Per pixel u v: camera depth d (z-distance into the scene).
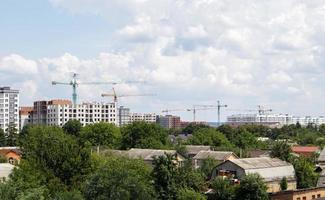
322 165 134.88
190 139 194.75
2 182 56.72
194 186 86.00
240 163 106.75
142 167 82.25
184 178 84.00
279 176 107.75
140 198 63.59
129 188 62.88
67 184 71.31
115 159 85.19
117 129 196.88
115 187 62.19
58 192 65.50
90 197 62.81
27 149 75.56
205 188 95.44
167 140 185.62
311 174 113.00
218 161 123.44
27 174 66.12
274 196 90.38
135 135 176.50
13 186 54.50
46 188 65.31
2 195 52.53
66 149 73.06
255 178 88.62
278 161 113.25
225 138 198.62
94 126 195.38
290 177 109.38
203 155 133.50
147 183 74.75
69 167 71.69
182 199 80.06
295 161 117.62
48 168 71.06
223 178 94.25
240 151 147.88
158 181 81.38
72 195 62.97
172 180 81.62
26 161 69.62
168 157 84.31
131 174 64.94
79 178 71.50
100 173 63.91
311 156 151.38
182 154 148.12
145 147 166.50
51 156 72.00
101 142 191.62
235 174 106.06
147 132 176.50
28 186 61.97
